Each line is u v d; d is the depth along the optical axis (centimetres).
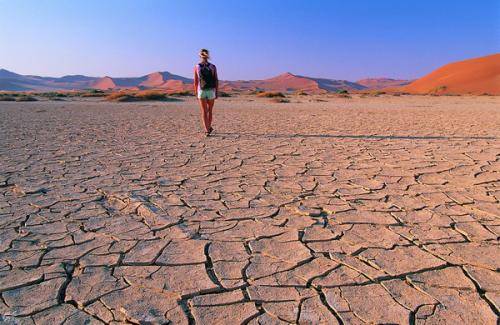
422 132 915
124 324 206
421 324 202
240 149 687
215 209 373
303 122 1181
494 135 849
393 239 302
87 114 1558
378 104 2561
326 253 281
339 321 205
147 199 403
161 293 233
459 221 336
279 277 249
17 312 217
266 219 347
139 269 261
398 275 248
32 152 666
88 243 301
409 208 370
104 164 570
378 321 204
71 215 360
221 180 477
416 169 525
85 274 255
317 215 356
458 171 511
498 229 318
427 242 295
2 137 849
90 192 429
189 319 209
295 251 284
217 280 247
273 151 665
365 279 245
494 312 211
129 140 802
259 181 471
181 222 342
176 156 627
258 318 209
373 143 745
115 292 235
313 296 228
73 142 777
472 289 232
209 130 845
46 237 312
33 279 250
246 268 261
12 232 323
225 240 304
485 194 409
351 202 390
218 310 216
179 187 448
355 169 528
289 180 475
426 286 236
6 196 417
